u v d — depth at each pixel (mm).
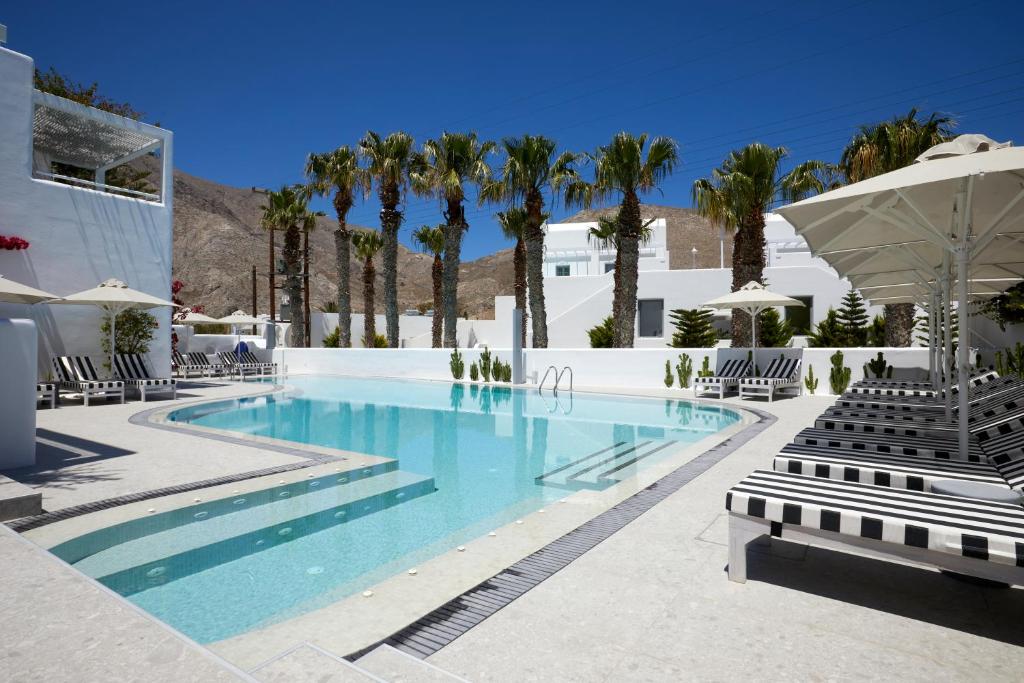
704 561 3613
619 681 2309
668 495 5176
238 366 21141
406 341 34094
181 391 16203
